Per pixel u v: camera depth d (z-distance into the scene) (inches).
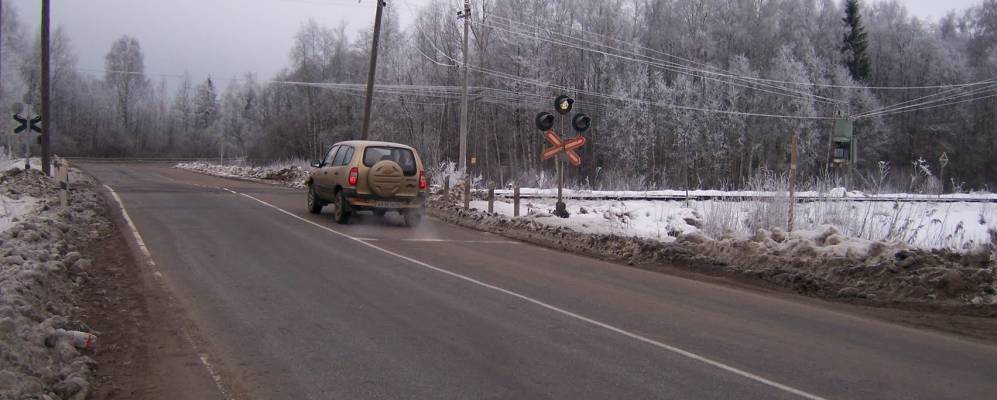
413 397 208.8
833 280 427.2
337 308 318.0
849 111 2122.3
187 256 441.1
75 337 241.8
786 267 458.0
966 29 2866.6
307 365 236.8
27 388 187.6
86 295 329.7
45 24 1014.4
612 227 682.8
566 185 1476.4
